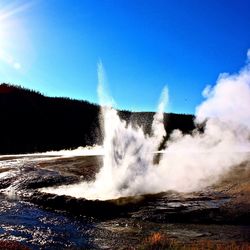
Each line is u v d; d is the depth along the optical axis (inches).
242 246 395.5
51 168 1040.2
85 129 3597.4
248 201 592.1
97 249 416.2
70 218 559.5
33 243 436.8
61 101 3900.1
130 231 486.6
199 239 442.0
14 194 749.3
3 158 1487.5
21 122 3371.1
